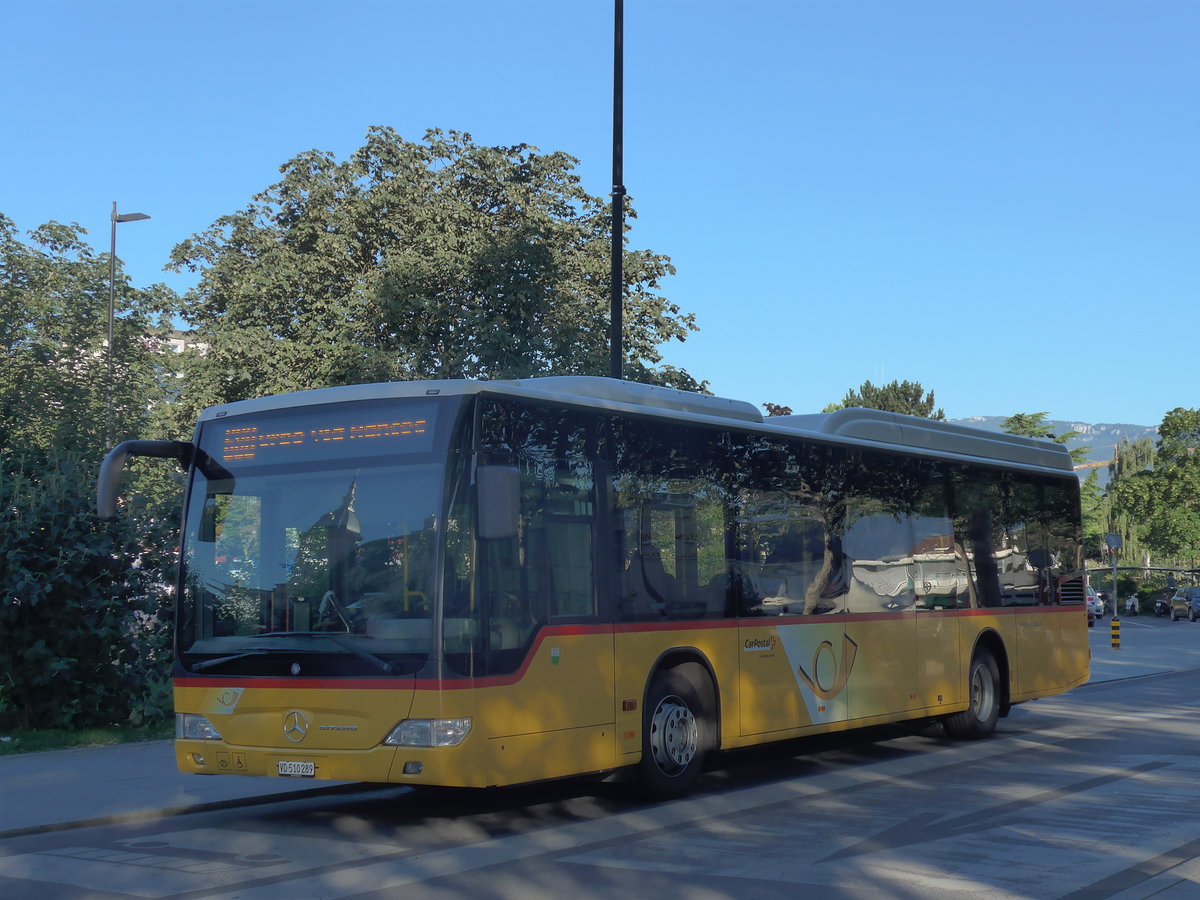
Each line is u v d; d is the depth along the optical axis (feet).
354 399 30.94
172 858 27.78
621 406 34.47
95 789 36.50
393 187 102.73
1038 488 56.03
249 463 31.89
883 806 33.47
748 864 26.16
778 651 38.96
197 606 31.71
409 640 28.76
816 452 42.24
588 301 102.01
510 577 30.09
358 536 29.96
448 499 29.22
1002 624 51.65
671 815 32.45
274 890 24.38
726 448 38.11
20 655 47.01
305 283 103.35
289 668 29.84
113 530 48.39
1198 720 55.88
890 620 44.73
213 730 30.83
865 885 24.13
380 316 98.27
